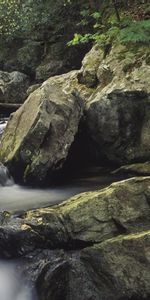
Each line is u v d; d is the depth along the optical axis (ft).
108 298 19.26
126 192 20.42
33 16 55.88
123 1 40.81
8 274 20.18
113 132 31.83
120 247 18.98
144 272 18.57
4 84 55.83
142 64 32.01
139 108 31.01
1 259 20.89
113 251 19.10
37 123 28.94
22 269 20.15
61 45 56.18
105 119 31.94
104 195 20.66
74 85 35.76
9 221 21.56
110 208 20.43
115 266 19.07
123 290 19.02
